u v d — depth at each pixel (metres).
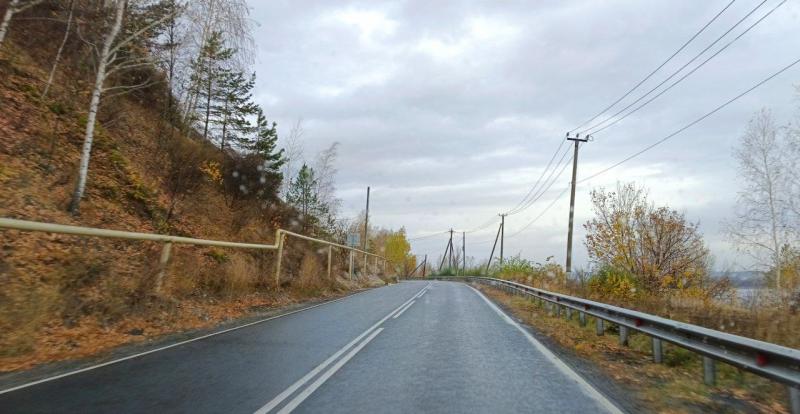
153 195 17.91
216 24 15.26
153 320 11.02
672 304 12.94
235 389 6.07
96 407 5.23
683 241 20.75
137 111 23.59
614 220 21.47
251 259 18.89
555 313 16.48
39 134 15.48
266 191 25.36
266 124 34.97
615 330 12.59
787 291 11.96
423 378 6.86
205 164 21.33
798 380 5.02
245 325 12.08
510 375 7.19
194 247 16.84
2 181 12.24
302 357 8.16
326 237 33.69
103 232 10.10
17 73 17.45
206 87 27.11
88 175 15.91
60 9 19.73
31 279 9.24
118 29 14.89
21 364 7.23
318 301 20.20
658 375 7.62
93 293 10.24
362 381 6.62
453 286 40.38
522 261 41.31
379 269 50.38
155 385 6.21
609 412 5.50
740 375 7.49
